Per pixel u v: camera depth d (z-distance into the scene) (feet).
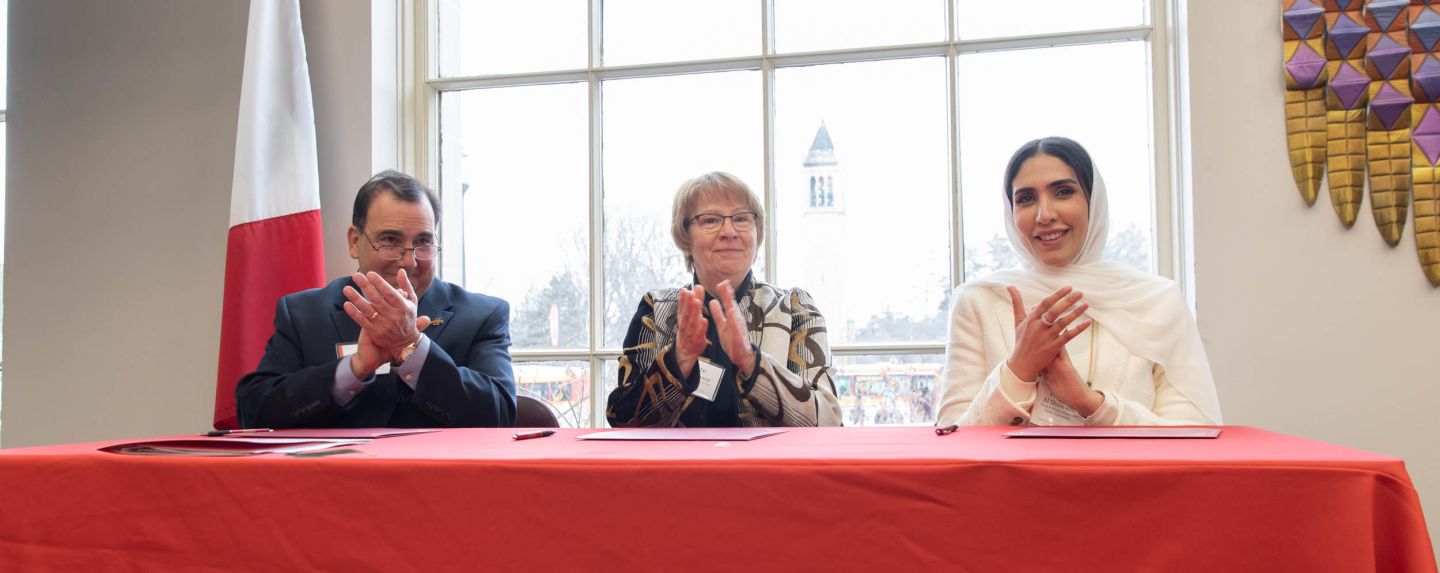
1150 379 6.13
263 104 9.12
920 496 3.34
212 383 9.71
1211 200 8.08
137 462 4.00
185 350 9.78
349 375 5.90
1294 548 3.10
